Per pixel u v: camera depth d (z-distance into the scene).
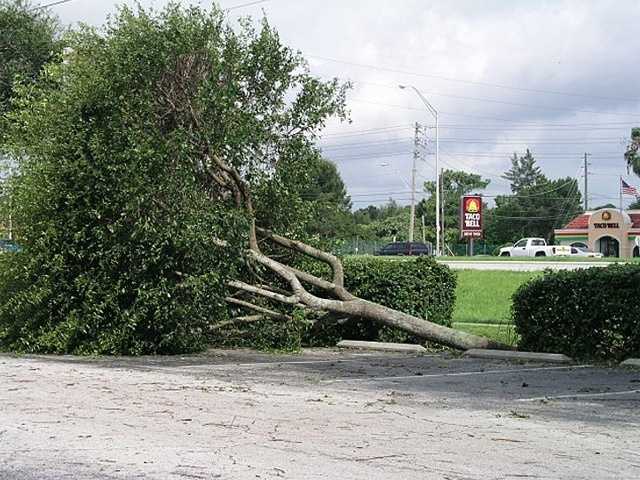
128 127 14.02
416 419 8.34
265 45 14.95
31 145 14.67
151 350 14.55
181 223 13.89
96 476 6.10
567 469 6.32
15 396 9.63
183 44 14.12
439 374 12.00
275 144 15.75
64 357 14.04
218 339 15.93
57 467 6.36
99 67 14.28
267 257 15.74
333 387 10.59
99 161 13.89
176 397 9.63
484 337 15.32
